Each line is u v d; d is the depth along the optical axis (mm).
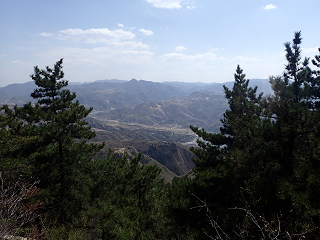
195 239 7965
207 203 8969
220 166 10852
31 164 12641
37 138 12422
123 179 13688
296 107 9180
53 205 12164
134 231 9031
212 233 7758
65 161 13148
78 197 12398
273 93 9938
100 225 9523
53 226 9750
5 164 11031
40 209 11320
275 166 8242
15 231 5895
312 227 5785
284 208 7195
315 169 6977
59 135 11867
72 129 12805
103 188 13023
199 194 9672
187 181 11297
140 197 12711
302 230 5906
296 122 8531
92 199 12719
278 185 7293
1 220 5375
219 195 9578
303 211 6191
